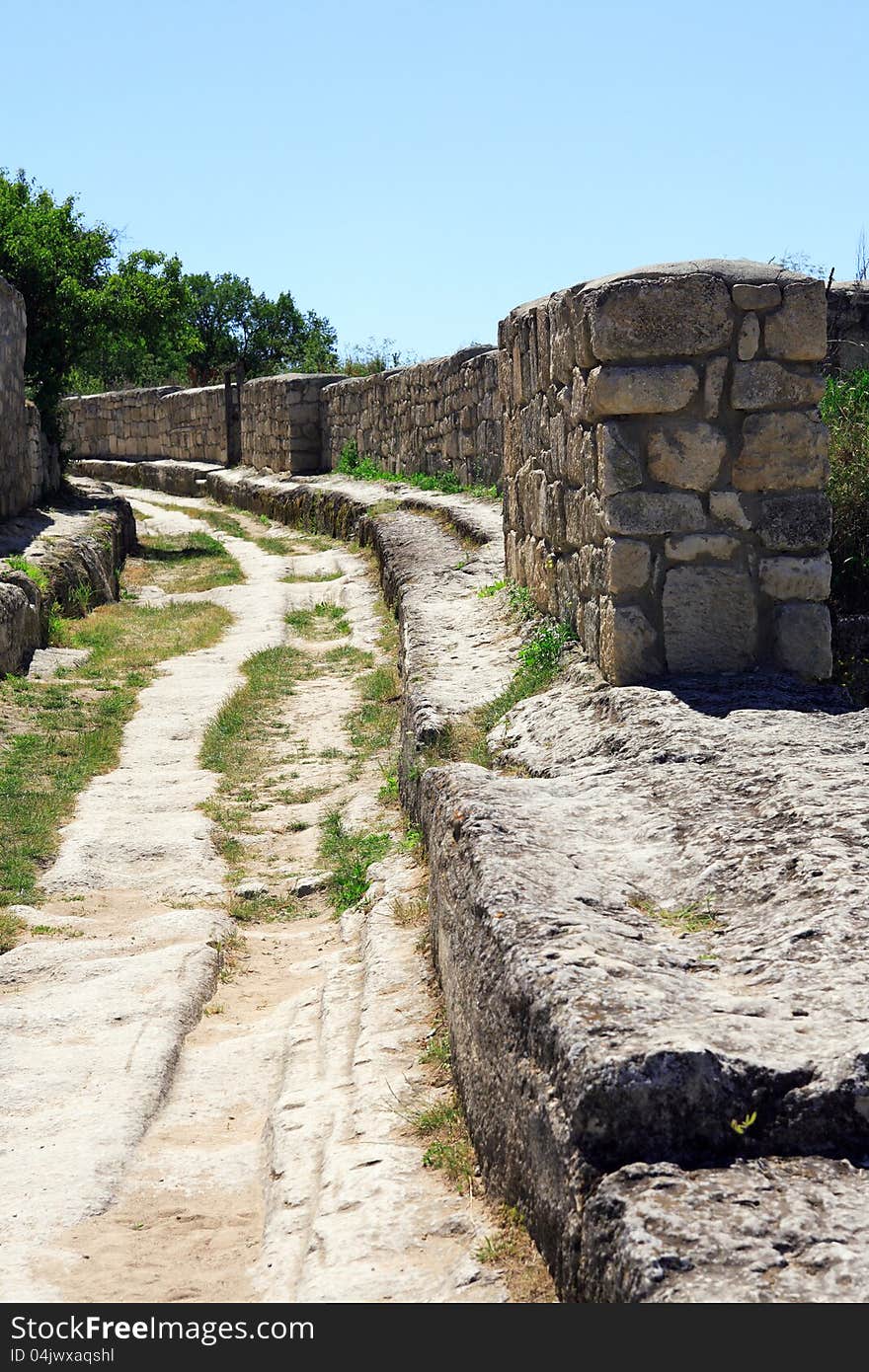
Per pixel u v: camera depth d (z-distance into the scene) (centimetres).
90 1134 391
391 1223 310
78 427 3569
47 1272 316
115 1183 364
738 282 576
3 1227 339
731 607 593
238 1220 345
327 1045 437
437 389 1739
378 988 462
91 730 893
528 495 816
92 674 1050
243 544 1881
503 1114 307
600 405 579
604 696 583
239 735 900
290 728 922
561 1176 259
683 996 291
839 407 770
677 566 591
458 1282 272
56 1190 357
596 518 614
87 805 752
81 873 644
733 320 577
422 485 1738
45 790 772
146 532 2042
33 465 1698
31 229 1834
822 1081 257
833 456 712
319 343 4300
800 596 594
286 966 552
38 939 572
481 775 501
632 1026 270
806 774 436
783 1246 219
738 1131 252
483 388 1538
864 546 687
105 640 1175
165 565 1691
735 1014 283
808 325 576
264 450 2583
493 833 409
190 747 876
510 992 307
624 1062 254
